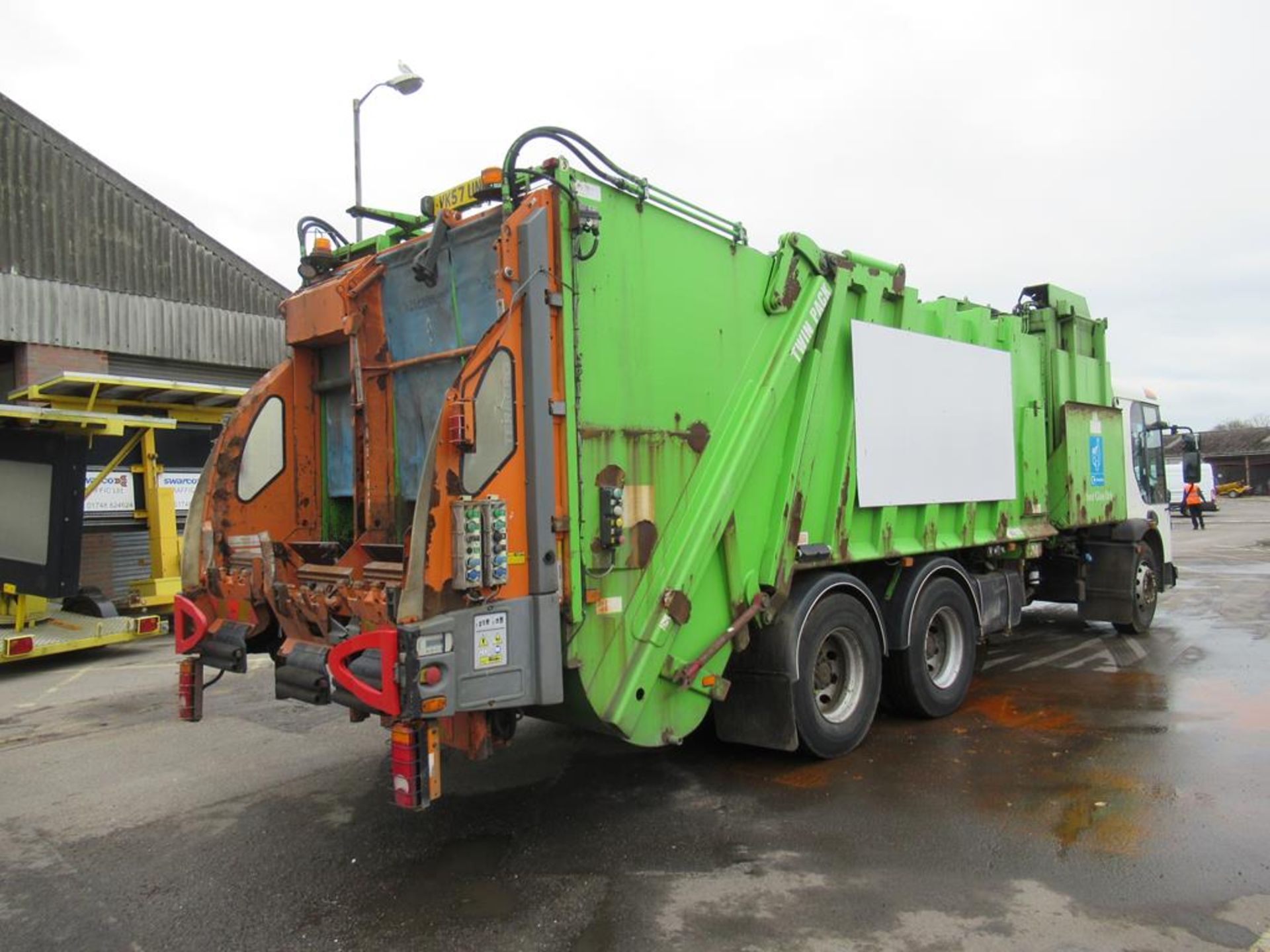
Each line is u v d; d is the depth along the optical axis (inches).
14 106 556.4
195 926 148.2
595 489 165.9
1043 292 348.2
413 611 142.1
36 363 561.3
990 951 133.4
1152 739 238.2
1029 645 385.1
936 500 265.6
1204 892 150.6
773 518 210.4
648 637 176.1
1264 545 910.4
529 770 223.9
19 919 152.1
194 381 651.5
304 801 206.8
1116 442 380.8
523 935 141.7
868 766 221.8
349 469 213.9
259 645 202.2
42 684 356.8
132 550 556.4
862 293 245.6
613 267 171.6
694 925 143.6
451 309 180.7
